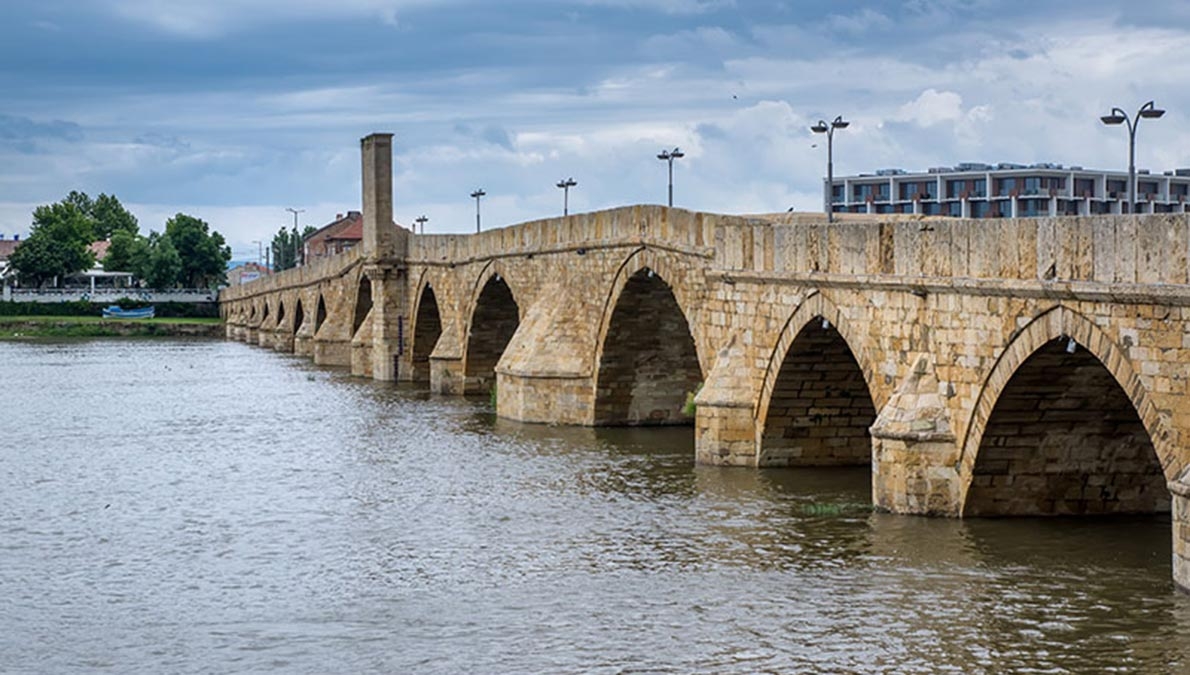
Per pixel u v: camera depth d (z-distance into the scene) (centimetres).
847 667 3344
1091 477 4462
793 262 5309
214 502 5578
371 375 11825
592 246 7331
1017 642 3447
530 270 8356
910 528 4462
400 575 4309
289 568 4444
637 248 6806
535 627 3741
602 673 3372
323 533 4934
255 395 10044
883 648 3459
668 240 6444
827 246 5069
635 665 3419
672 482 5591
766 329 5588
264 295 17912
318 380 11431
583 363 7531
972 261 4269
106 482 6131
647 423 7500
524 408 7738
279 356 15125
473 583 4188
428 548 4644
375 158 11062
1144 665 3269
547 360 7631
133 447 7288
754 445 5794
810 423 5722
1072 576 3934
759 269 5569
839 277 4938
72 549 4775
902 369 4666
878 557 4191
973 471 4422
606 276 7219
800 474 5625
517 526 4919
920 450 4538
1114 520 4506
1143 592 3769
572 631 3694
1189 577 3634
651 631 3669
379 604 4003
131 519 5269
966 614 3669
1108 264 3691
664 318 7238
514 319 9662
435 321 11075
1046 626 3547
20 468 6581
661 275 6556
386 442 7169
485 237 9156
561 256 7844
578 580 4175
